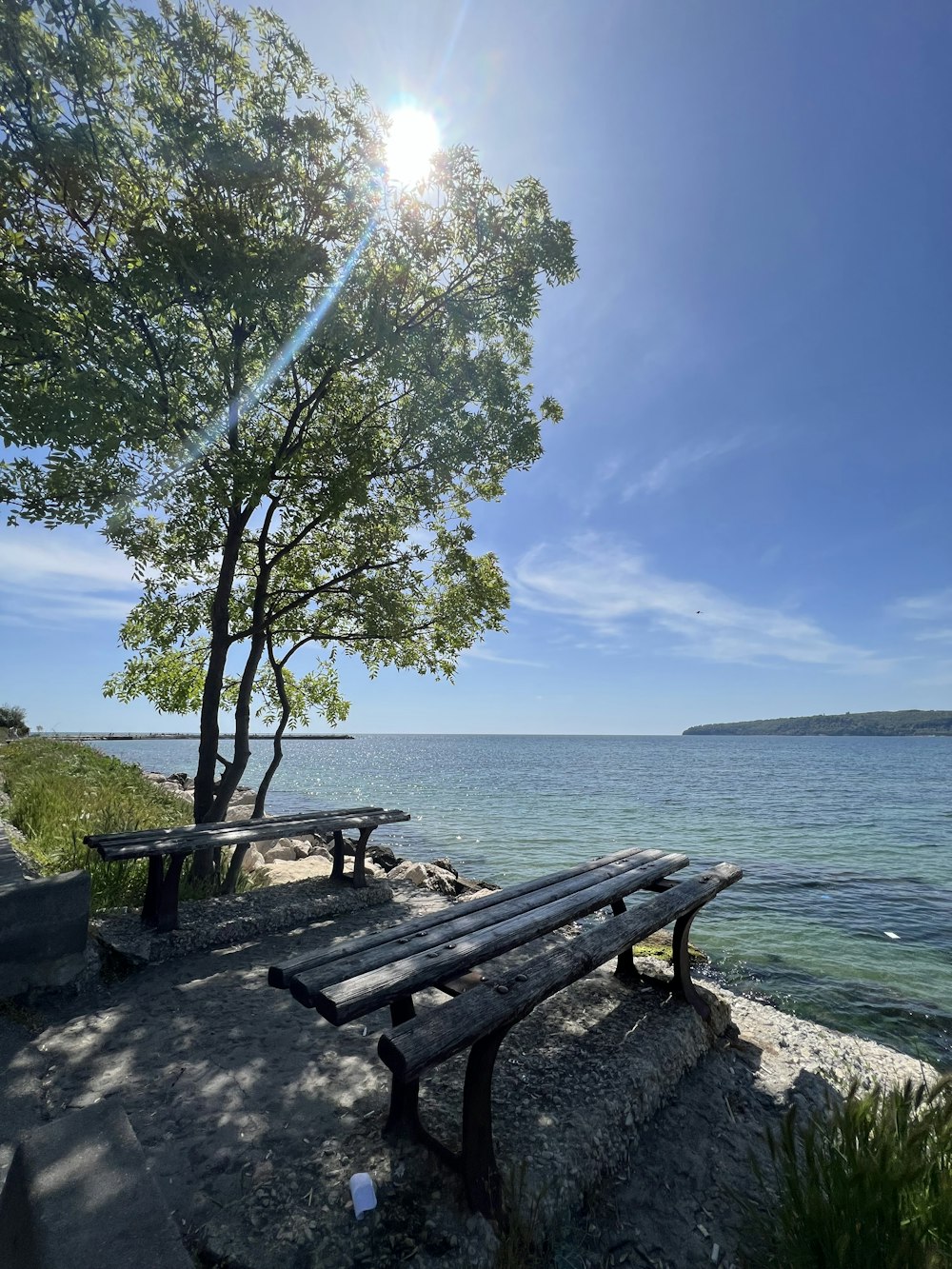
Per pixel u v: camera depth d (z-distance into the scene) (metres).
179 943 4.71
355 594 8.04
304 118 5.95
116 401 5.21
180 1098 2.92
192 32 5.69
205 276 5.60
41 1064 3.19
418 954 2.72
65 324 5.61
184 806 13.59
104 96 5.67
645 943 7.77
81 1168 1.84
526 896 3.60
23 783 12.47
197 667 8.50
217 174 5.78
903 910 10.47
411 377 7.09
